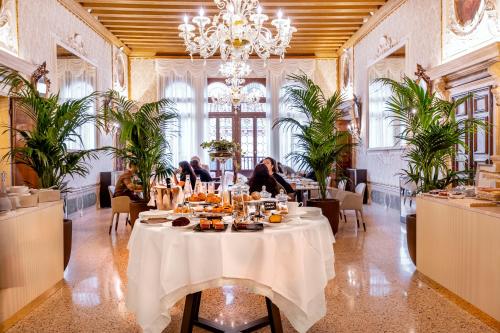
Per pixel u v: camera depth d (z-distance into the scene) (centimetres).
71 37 867
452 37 661
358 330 312
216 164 1359
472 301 344
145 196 621
